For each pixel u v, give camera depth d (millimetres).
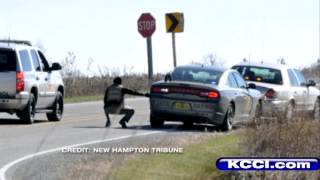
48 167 55469
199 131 84250
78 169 54469
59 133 79250
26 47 91312
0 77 87938
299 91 104250
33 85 90688
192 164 60125
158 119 87375
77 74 164750
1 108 88500
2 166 55812
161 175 55031
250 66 102625
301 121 73000
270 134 68250
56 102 98250
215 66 89625
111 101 87000
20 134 77312
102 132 80688
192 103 84188
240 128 83438
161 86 85625
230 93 85938
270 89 98188
